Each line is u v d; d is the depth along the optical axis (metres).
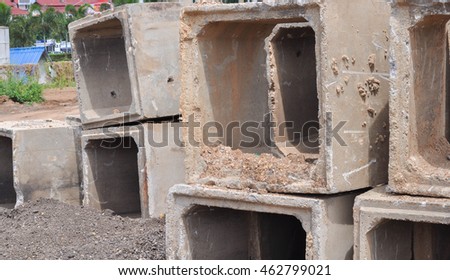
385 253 5.39
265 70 6.68
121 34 8.81
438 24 5.38
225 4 5.73
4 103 21.25
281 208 5.45
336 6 5.29
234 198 5.64
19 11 62.62
